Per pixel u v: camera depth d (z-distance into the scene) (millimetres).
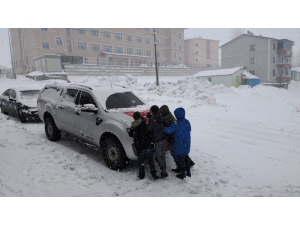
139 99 6641
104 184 4625
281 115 13062
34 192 4152
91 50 50406
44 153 5906
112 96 6141
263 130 9586
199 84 21797
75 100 6504
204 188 4703
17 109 9805
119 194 4367
